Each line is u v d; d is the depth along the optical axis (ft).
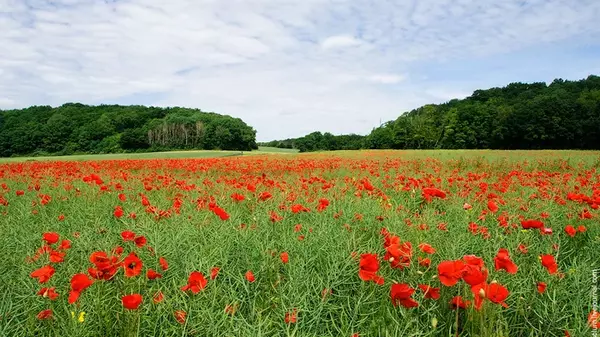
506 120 262.47
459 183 28.12
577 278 9.43
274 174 46.16
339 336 8.18
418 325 7.97
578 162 61.87
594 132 232.53
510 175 34.86
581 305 8.69
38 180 33.14
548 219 15.90
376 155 123.03
